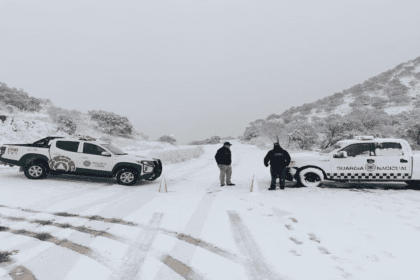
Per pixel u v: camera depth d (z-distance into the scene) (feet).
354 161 27.32
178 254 11.94
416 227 15.57
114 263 10.96
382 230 15.10
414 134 80.64
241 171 43.21
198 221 16.72
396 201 22.08
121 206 20.03
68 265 10.69
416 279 9.77
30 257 11.34
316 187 28.25
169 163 55.01
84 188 26.45
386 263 11.07
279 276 9.98
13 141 54.29
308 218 17.40
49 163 28.96
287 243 13.26
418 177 26.12
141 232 14.69
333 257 11.67
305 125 93.04
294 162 28.78
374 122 86.22
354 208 19.86
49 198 21.71
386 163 26.71
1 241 13.00
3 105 71.67
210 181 33.71
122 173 28.99
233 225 16.02
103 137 89.40
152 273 10.16
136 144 94.22
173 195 24.43
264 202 21.79
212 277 9.91
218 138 179.93
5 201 20.18
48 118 78.38
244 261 11.28
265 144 102.63
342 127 83.97
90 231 14.65
